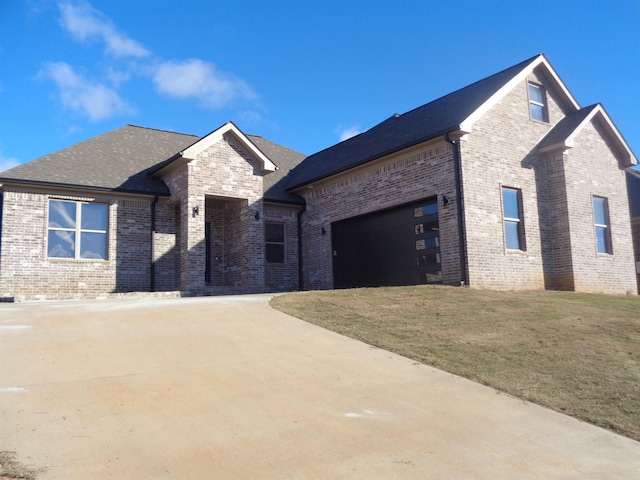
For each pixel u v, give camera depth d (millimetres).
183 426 5508
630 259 18984
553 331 9930
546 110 18422
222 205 20438
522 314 11211
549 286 17219
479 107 16234
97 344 8398
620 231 18906
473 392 7066
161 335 9094
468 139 16047
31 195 16812
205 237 19906
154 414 5754
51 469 4496
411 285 16500
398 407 6422
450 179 16000
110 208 18062
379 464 4965
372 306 11734
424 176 16797
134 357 7773
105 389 6406
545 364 8172
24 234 16578
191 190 17906
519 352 8695
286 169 24172
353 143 22281
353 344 8984
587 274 17453
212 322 10172
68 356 7691
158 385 6633
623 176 19406
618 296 15148
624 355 8633
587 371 7906
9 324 9789
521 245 16922
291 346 8719
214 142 18469
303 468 4801
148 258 18516
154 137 22688
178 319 10383
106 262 17719
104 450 4895
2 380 6598
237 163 19000
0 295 16016
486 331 9852
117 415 5672
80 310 11406
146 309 11492
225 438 5301
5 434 5098
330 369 7645
